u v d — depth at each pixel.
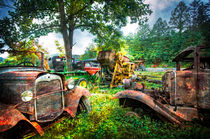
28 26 8.57
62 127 2.68
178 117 2.49
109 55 7.75
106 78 8.51
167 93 3.08
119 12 9.78
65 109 2.84
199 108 2.45
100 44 10.77
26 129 2.30
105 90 6.62
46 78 2.48
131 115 2.90
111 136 2.24
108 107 3.87
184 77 2.62
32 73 2.30
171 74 2.78
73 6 10.59
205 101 2.39
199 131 2.08
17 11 7.20
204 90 2.41
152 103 2.70
